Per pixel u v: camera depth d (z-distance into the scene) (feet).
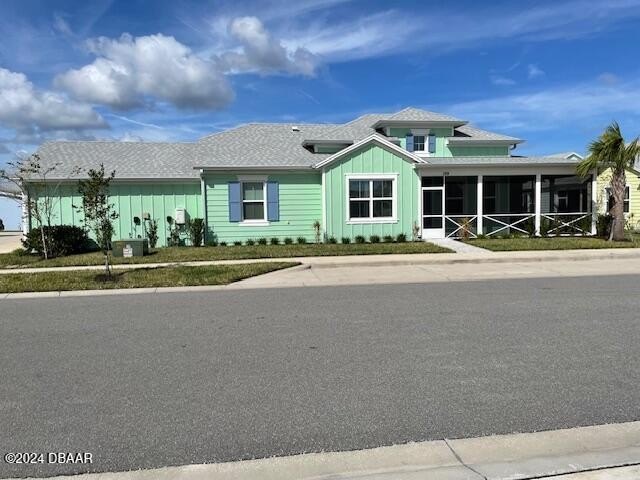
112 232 57.26
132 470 11.13
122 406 14.42
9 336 22.40
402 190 65.87
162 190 64.85
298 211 66.80
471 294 31.71
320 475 10.84
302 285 36.78
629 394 14.76
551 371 16.78
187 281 37.47
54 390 15.71
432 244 59.31
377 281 38.17
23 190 60.59
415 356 18.57
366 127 83.87
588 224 69.82
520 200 82.64
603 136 61.77
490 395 14.80
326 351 19.35
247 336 21.79
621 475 10.69
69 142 75.25
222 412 13.91
